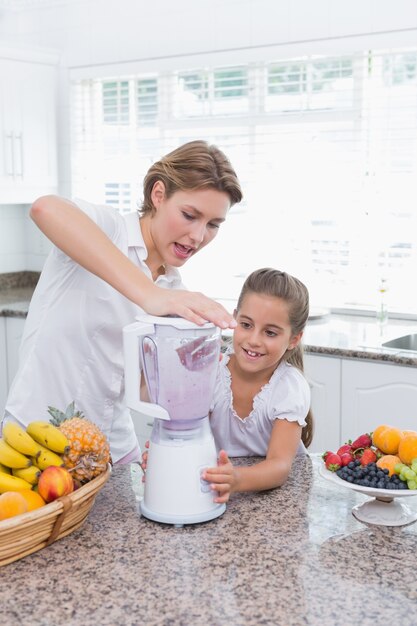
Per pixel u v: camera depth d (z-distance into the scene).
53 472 1.24
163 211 1.65
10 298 4.00
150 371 1.32
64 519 1.24
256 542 1.26
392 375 2.74
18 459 1.28
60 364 1.78
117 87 3.99
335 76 3.42
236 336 1.61
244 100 3.65
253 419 1.65
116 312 1.75
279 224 3.63
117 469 1.61
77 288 1.73
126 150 4.01
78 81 4.07
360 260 3.46
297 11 3.36
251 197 3.68
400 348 3.01
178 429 1.34
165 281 1.84
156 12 3.73
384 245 3.40
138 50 3.81
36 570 1.16
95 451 1.32
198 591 1.10
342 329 3.15
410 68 3.24
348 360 2.82
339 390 2.85
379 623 1.02
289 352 1.68
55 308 1.76
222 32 3.57
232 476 1.37
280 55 3.43
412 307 3.38
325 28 3.31
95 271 1.47
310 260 3.58
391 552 1.22
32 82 3.94
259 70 3.60
